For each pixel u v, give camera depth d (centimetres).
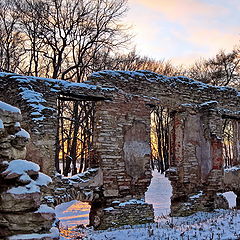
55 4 1991
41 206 451
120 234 831
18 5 1955
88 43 2083
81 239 832
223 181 1314
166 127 2844
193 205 1200
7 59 2025
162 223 1021
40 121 908
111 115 1053
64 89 988
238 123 1463
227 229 781
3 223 420
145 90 1145
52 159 916
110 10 2125
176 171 1229
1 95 976
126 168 1055
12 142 456
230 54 2641
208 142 1295
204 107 1288
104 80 1065
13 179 437
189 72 3000
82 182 968
